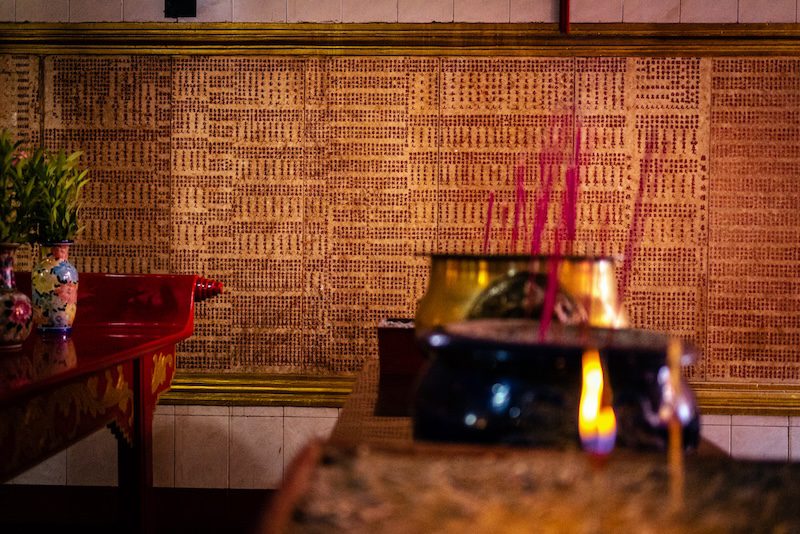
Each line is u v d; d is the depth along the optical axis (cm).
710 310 358
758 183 355
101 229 368
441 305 117
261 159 365
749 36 350
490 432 83
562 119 356
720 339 358
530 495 66
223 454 369
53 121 366
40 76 365
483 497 65
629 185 356
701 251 357
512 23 357
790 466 74
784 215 354
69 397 183
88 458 369
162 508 367
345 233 365
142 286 287
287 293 368
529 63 356
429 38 356
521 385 83
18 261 368
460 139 359
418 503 63
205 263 368
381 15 361
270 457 368
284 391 365
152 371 248
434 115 360
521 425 82
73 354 196
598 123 356
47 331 248
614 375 83
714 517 62
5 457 151
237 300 368
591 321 109
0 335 200
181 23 362
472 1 358
